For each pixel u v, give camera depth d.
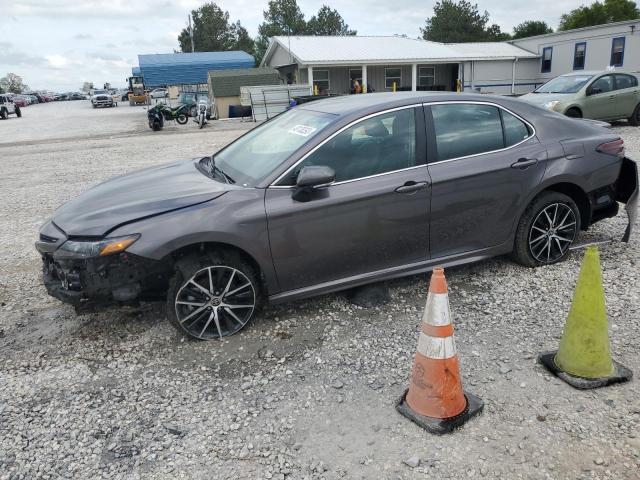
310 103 4.72
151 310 4.18
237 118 28.77
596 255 2.97
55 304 4.41
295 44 30.20
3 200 8.79
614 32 26.03
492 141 4.20
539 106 4.57
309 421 2.83
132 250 3.33
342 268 3.85
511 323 3.75
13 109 38.41
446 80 31.34
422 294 4.25
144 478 2.49
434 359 2.71
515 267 4.64
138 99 52.38
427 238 4.02
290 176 3.64
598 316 2.99
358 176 3.76
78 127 26.42
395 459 2.53
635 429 2.66
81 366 3.45
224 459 2.59
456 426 2.71
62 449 2.70
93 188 4.30
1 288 4.82
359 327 3.78
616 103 13.73
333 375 3.23
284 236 3.60
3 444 2.75
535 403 2.88
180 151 14.09
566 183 4.46
